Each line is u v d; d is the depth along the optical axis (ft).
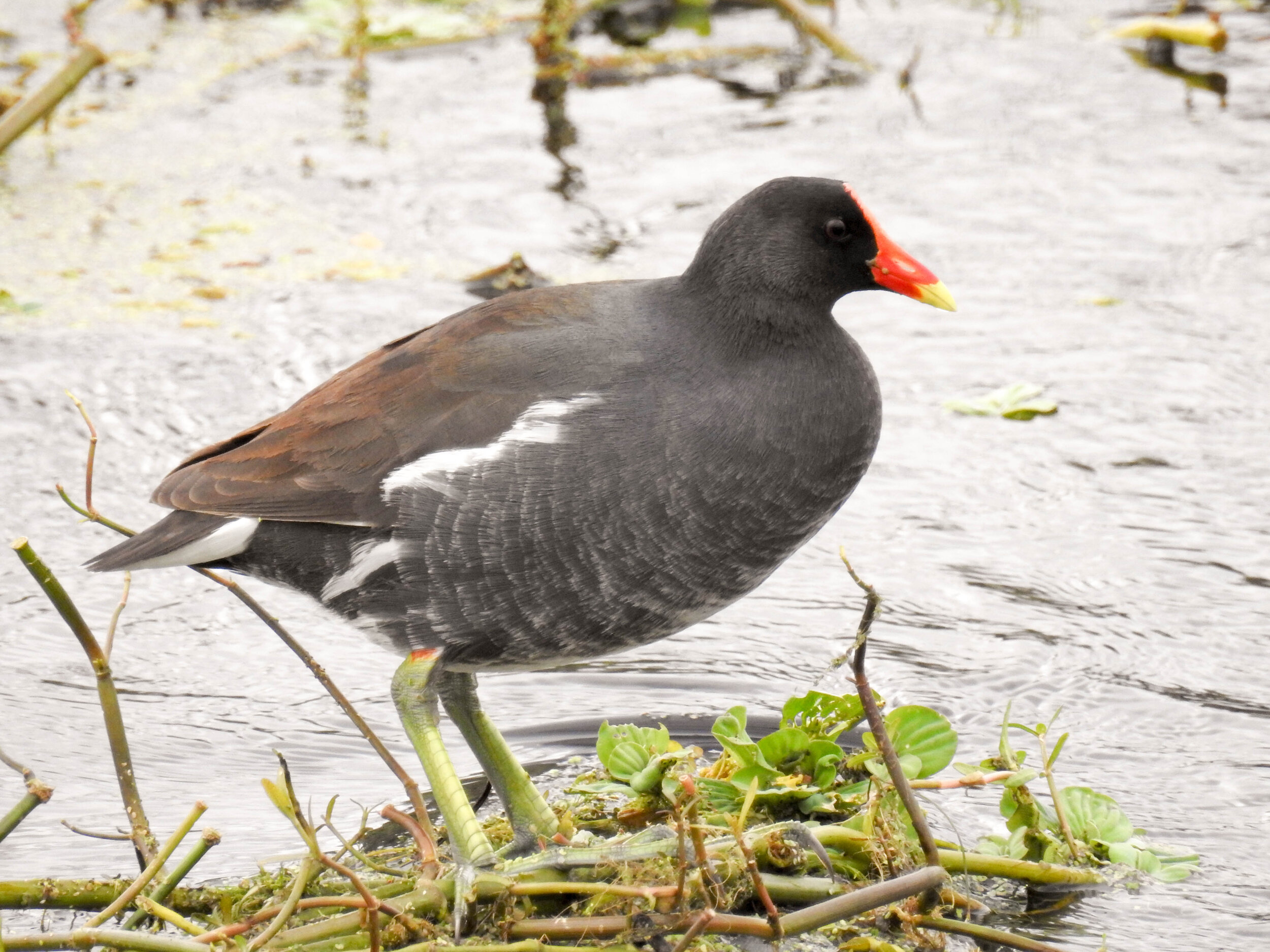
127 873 22.80
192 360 38.01
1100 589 30.40
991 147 48.75
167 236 43.86
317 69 54.80
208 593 31.40
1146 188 46.19
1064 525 32.50
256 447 23.08
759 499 22.25
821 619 29.99
